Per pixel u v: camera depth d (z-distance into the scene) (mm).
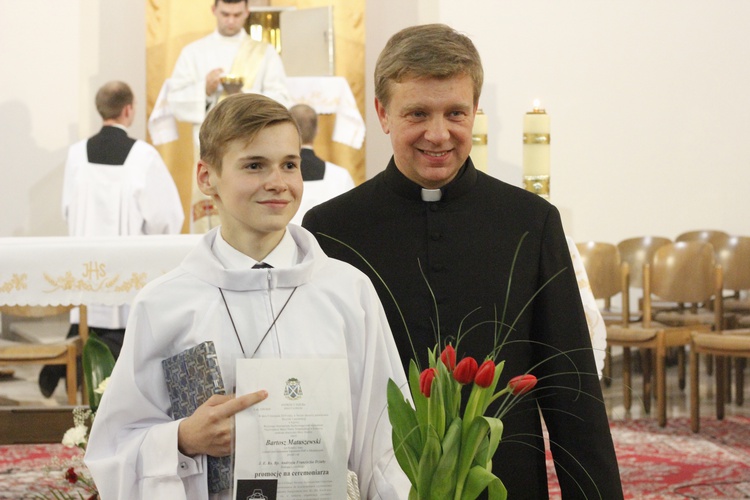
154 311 1782
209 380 1683
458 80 1976
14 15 8078
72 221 6637
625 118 8195
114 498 1723
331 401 1653
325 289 1829
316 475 1621
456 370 1581
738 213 8141
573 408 2072
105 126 6652
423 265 2135
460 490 1561
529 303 2098
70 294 4215
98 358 3027
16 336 6270
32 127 8109
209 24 8305
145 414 1771
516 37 8234
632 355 7660
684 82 8148
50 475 4812
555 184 8258
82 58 8398
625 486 4707
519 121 8250
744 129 8125
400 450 1604
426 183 2145
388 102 2043
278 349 1769
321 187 5898
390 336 1883
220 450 1654
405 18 8492
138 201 6578
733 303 7137
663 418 5914
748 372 7531
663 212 8203
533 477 2102
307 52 7535
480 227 2148
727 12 8102
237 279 1786
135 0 8469
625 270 6227
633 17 8156
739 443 5527
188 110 7348
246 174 1731
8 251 4203
